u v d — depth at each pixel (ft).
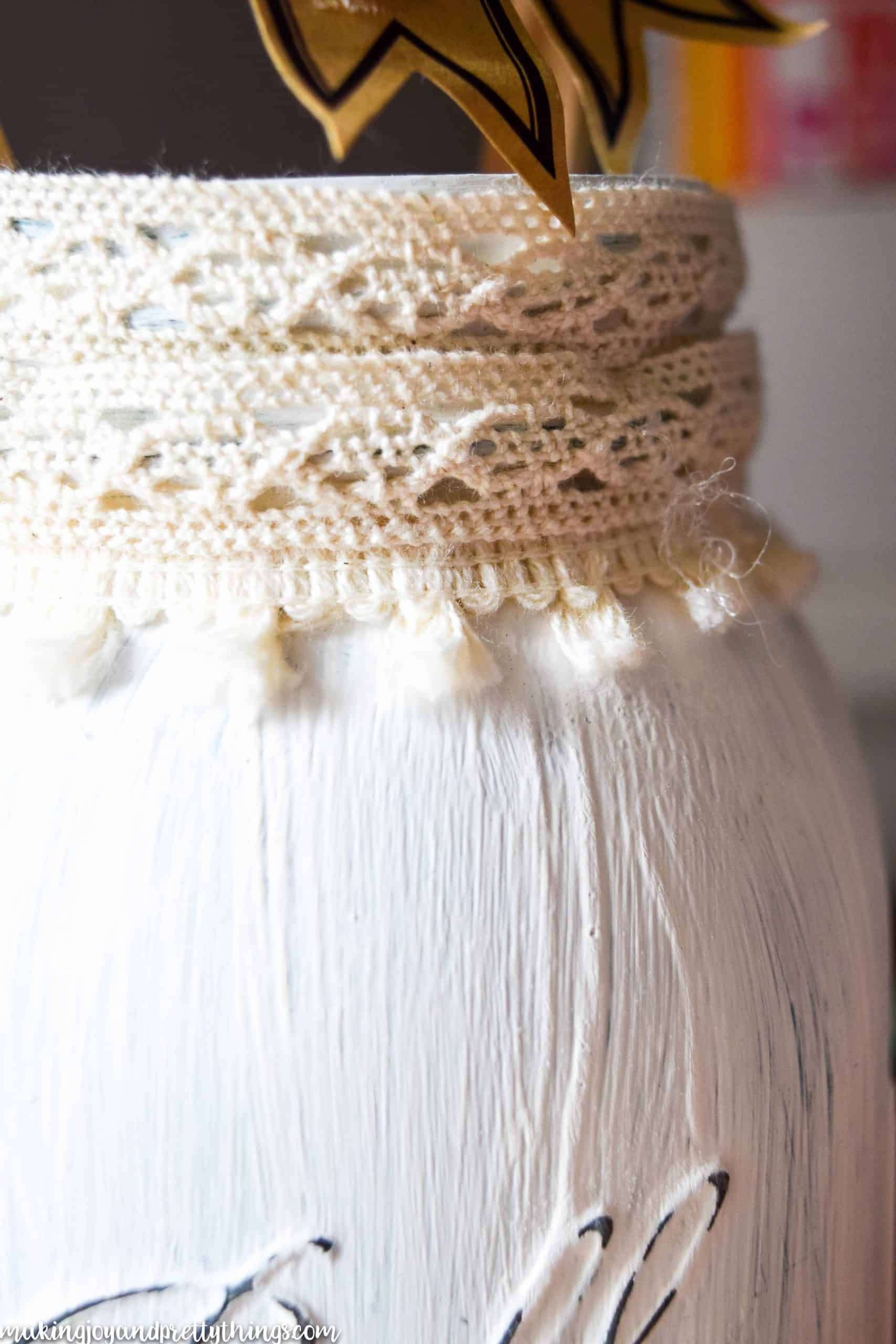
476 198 0.56
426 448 0.56
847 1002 0.63
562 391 0.58
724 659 0.62
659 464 0.60
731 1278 0.59
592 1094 0.57
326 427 0.56
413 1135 0.56
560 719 0.58
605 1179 0.57
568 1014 0.56
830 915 0.62
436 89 0.93
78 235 0.55
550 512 0.59
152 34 0.90
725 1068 0.58
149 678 0.57
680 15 0.73
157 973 0.55
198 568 0.57
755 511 0.68
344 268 0.55
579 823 0.57
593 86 0.73
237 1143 0.55
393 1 0.59
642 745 0.58
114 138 0.91
